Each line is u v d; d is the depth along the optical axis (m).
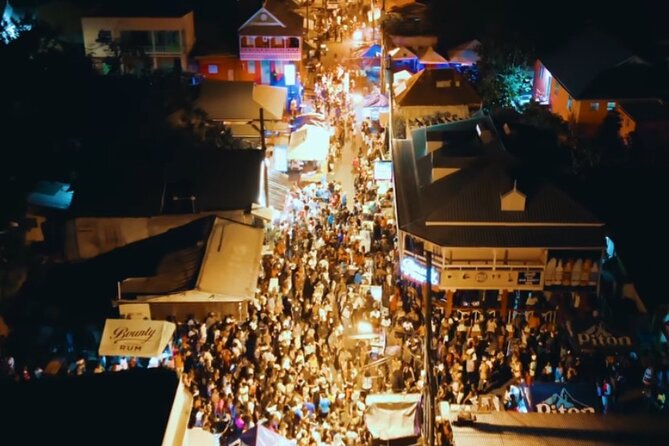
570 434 24.84
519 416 25.98
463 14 71.38
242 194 42.12
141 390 20.47
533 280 37.59
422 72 59.62
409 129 51.81
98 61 61.97
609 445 24.23
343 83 68.19
